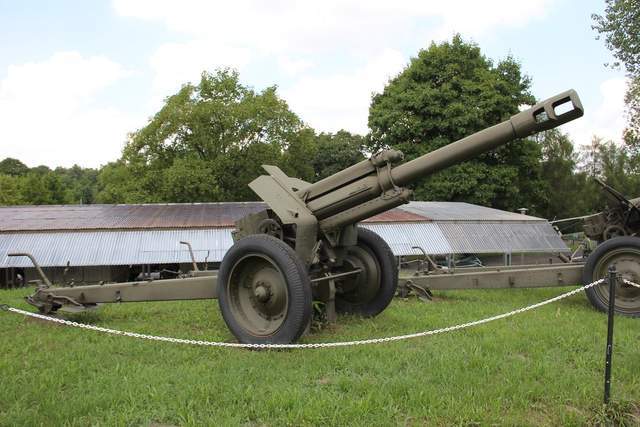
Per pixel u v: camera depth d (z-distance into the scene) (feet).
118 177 89.86
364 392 14.15
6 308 18.12
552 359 17.62
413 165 19.10
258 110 86.43
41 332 21.27
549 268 27.91
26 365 16.69
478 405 13.24
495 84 81.10
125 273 44.45
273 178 21.36
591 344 19.27
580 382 14.93
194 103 86.53
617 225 29.84
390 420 12.46
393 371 15.88
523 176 88.17
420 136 82.02
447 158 18.61
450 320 23.62
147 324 23.06
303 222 19.75
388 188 19.49
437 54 83.35
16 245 41.70
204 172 81.05
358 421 12.30
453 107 78.79
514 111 82.17
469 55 84.53
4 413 12.71
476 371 15.81
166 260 41.68
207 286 21.80
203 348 18.74
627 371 15.92
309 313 18.20
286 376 15.43
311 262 19.97
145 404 13.39
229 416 12.48
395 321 23.34
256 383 14.89
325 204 20.13
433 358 17.02
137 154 87.25
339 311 24.58
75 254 41.42
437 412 12.80
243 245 19.29
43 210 54.75
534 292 33.01
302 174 94.07
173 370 15.99
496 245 47.26
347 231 21.67
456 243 46.68
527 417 12.98
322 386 14.71
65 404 13.06
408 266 45.42
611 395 14.10
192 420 12.19
